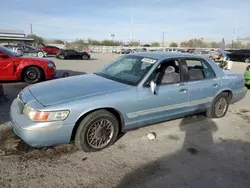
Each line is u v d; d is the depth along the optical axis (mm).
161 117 3951
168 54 4305
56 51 31422
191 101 4297
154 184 2668
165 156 3318
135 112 3564
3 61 7531
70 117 3000
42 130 2883
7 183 2566
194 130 4328
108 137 3459
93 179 2715
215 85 4664
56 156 3176
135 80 3705
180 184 2691
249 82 8406
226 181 2793
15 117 3150
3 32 49844
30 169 2852
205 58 4699
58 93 3264
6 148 3295
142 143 3689
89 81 3836
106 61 23047
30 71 8008
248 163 3232
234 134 4234
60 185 2580
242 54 27156
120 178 2752
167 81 3957
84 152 3316
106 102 3232
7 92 6641
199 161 3230
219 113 5008
